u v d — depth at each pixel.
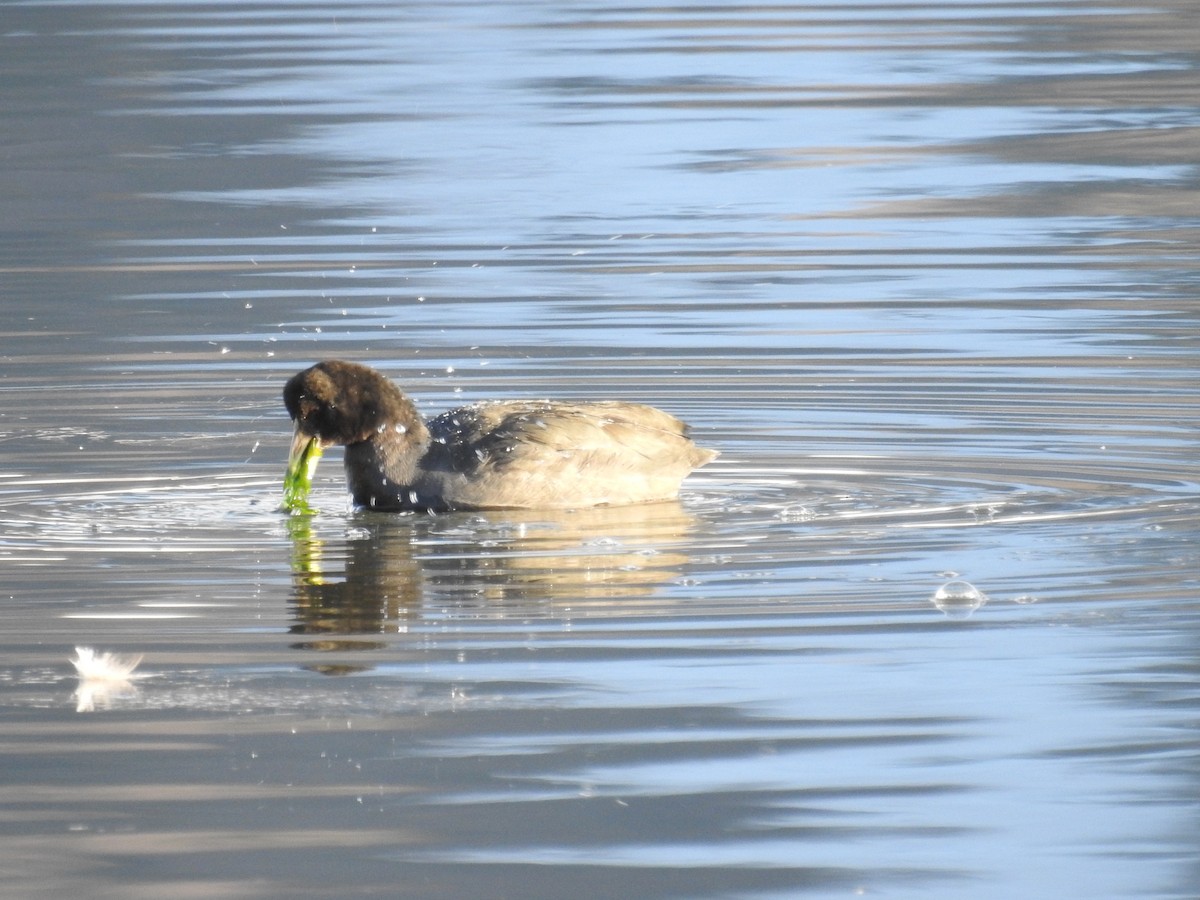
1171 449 16.34
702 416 17.91
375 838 9.05
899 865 8.77
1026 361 19.69
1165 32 38.38
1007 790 9.51
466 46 38.03
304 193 28.03
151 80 34.72
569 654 11.43
